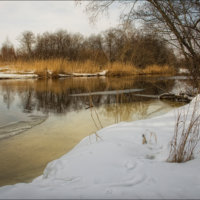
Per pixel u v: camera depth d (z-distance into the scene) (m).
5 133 3.89
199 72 5.81
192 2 5.91
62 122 4.76
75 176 1.69
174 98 8.40
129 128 3.16
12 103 6.94
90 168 1.83
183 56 6.98
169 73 21.16
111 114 5.64
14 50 27.11
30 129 4.18
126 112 5.93
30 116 5.28
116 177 1.65
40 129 4.19
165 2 6.24
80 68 22.50
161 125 3.19
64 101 7.62
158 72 22.30
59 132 4.00
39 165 2.62
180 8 6.20
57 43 35.59
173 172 1.76
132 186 1.50
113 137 2.81
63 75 20.28
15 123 4.60
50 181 1.58
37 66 19.16
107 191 1.41
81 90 10.93
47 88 11.37
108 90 11.20
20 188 1.45
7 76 16.84
